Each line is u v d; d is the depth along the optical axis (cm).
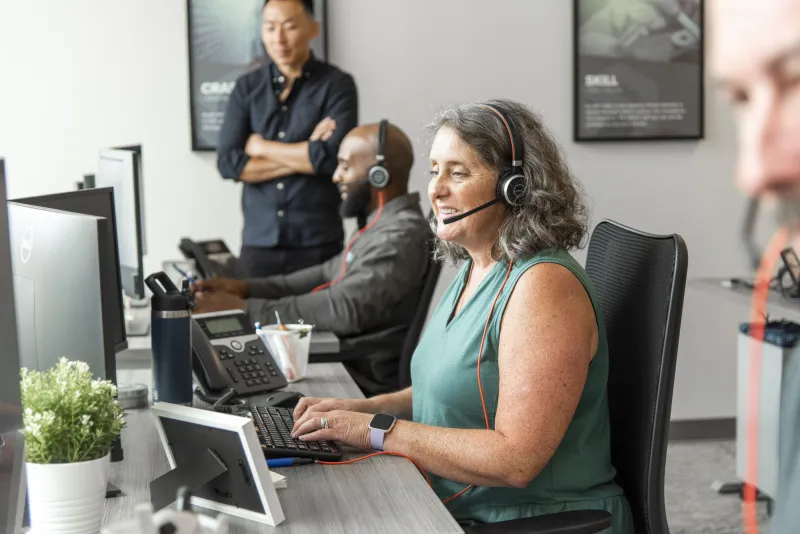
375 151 264
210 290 286
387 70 390
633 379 152
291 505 126
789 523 59
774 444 243
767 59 32
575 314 144
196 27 377
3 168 109
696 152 409
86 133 378
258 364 196
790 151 32
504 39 394
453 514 153
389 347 262
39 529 112
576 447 149
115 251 183
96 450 113
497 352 151
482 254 161
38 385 114
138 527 88
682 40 398
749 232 37
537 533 132
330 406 165
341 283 260
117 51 377
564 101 400
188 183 386
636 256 157
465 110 159
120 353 226
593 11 394
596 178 405
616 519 149
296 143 346
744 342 323
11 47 371
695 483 353
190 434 123
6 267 108
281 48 345
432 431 147
